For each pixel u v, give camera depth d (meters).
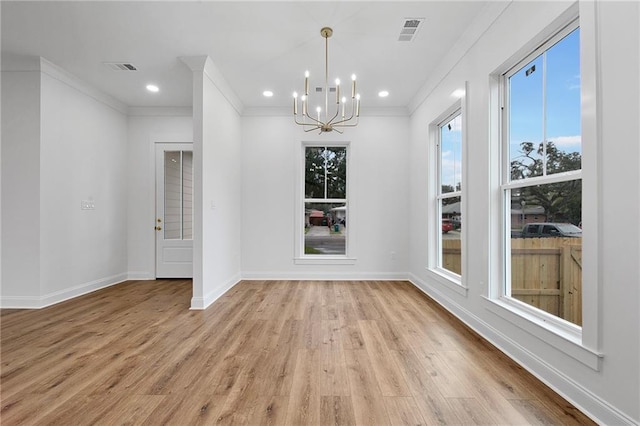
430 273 3.89
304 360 2.18
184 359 2.19
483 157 2.59
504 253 2.48
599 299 1.48
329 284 4.62
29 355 2.25
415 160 4.57
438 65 3.50
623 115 1.37
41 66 3.38
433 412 1.60
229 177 4.35
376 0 2.42
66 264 3.77
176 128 4.92
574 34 1.80
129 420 1.53
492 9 2.40
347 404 1.67
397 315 3.18
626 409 1.36
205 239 3.50
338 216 5.14
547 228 2.04
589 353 1.53
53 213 3.58
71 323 2.93
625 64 1.36
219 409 1.62
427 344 2.45
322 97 4.48
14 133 3.39
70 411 1.60
